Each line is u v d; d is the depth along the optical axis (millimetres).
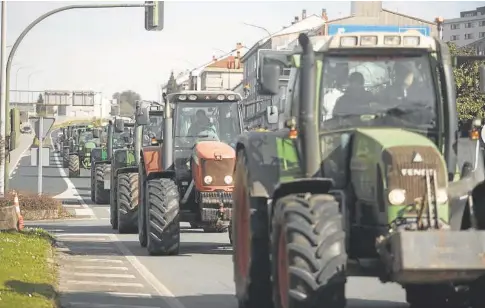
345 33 18844
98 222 58375
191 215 36781
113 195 51469
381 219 16953
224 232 47656
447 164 18188
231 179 35688
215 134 37781
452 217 17109
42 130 66188
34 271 28141
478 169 18359
